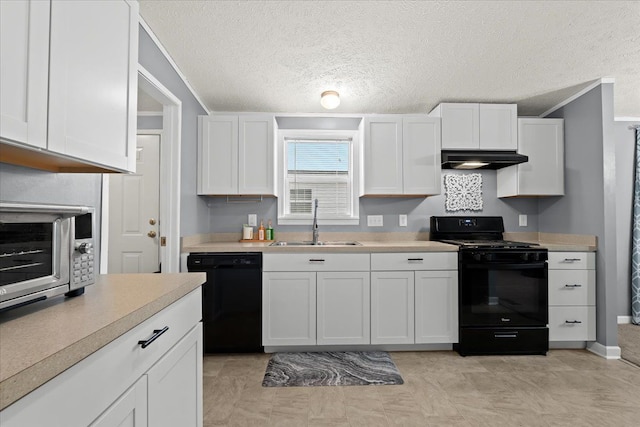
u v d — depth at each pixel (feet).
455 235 10.55
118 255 10.38
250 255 8.37
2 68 2.31
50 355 1.87
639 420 5.77
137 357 2.81
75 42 3.01
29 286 2.64
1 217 2.44
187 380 3.92
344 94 9.34
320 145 11.09
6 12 2.34
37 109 2.60
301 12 5.81
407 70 7.96
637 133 11.22
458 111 9.68
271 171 9.43
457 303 8.61
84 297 3.22
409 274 8.55
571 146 9.62
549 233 10.50
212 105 10.17
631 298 11.23
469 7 5.68
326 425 5.59
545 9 5.75
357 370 7.57
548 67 7.86
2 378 1.59
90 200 4.74
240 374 7.38
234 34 6.47
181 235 8.16
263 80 8.47
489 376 7.34
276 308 8.39
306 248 8.43
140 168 10.48
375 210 10.89
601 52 7.20
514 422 5.71
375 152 9.68
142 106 10.21
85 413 2.18
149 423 2.99
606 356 8.40
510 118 9.70
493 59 7.45
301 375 7.32
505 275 8.54
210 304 8.29
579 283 8.78
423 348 8.76
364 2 5.55
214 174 9.37
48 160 3.24
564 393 6.64
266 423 5.64
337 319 8.46
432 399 6.41
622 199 11.41
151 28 6.28
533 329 8.50
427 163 9.66
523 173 9.84
